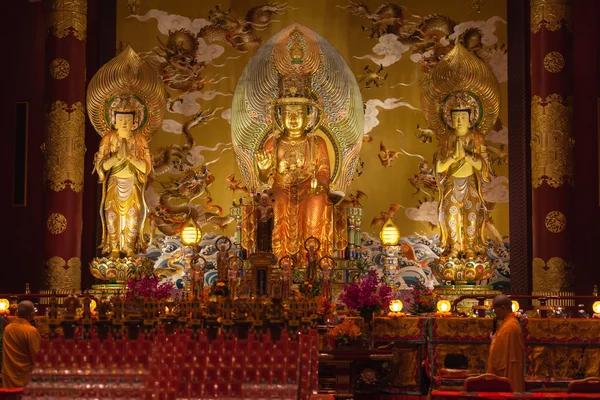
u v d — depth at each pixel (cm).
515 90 1547
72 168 1451
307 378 779
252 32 1609
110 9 1593
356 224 1486
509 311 974
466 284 1399
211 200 1576
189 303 859
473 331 1172
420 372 1193
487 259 1414
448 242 1425
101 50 1580
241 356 769
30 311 1013
